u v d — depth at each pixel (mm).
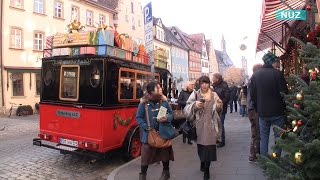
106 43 8281
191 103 6086
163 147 6156
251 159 7453
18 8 29641
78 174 7930
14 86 29188
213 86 9469
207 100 6004
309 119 3568
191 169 7242
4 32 28438
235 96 22969
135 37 52062
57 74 8875
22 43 30000
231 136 11391
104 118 8133
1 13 28312
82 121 8391
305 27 8828
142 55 9945
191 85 10961
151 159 6246
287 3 7191
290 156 3428
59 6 34594
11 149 11016
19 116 27250
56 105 8836
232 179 6238
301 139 3480
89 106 8289
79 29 9320
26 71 29938
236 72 53875
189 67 81125
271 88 6121
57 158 9484
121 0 48094
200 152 6113
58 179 7488
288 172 3555
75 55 8602
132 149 8938
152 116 6152
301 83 3963
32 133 15719
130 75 9141
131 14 50812
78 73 8492
